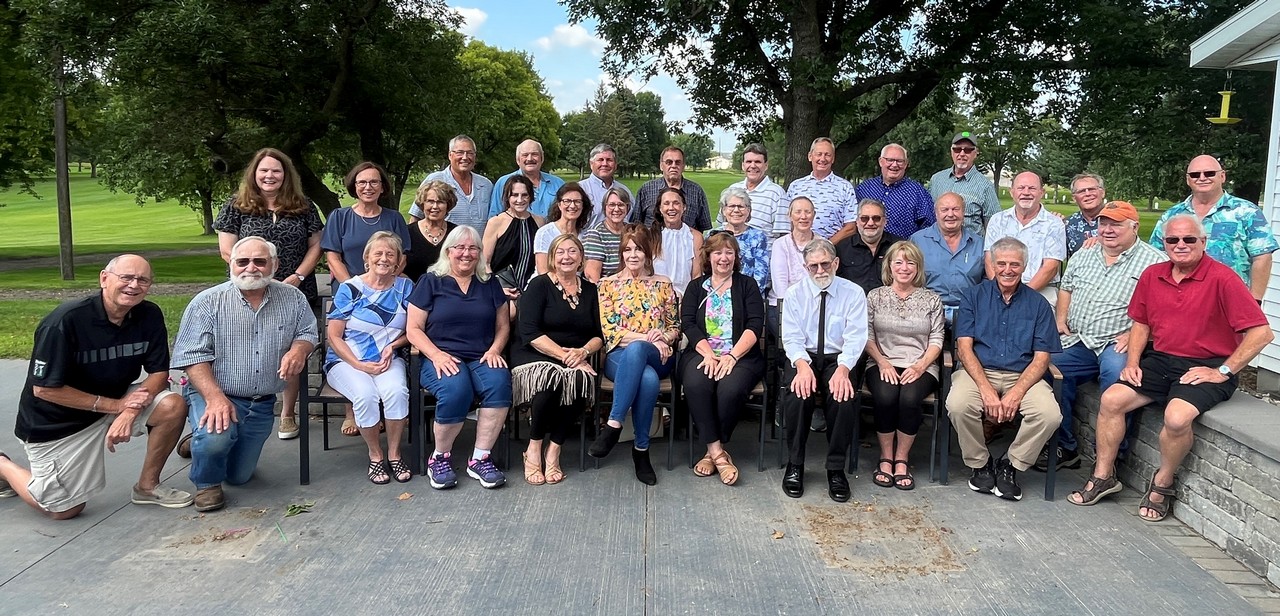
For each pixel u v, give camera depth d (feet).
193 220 122.21
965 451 12.35
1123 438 11.83
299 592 8.89
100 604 8.58
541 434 12.46
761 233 15.58
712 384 12.64
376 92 51.55
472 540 10.33
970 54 38.88
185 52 39.17
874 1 36.04
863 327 12.82
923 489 12.43
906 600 8.83
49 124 57.82
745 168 17.52
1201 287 11.09
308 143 51.24
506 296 13.38
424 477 12.74
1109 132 40.11
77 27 39.19
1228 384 10.77
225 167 47.47
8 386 18.12
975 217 17.24
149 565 9.53
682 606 8.66
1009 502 11.86
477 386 12.35
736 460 13.84
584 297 13.26
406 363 12.95
